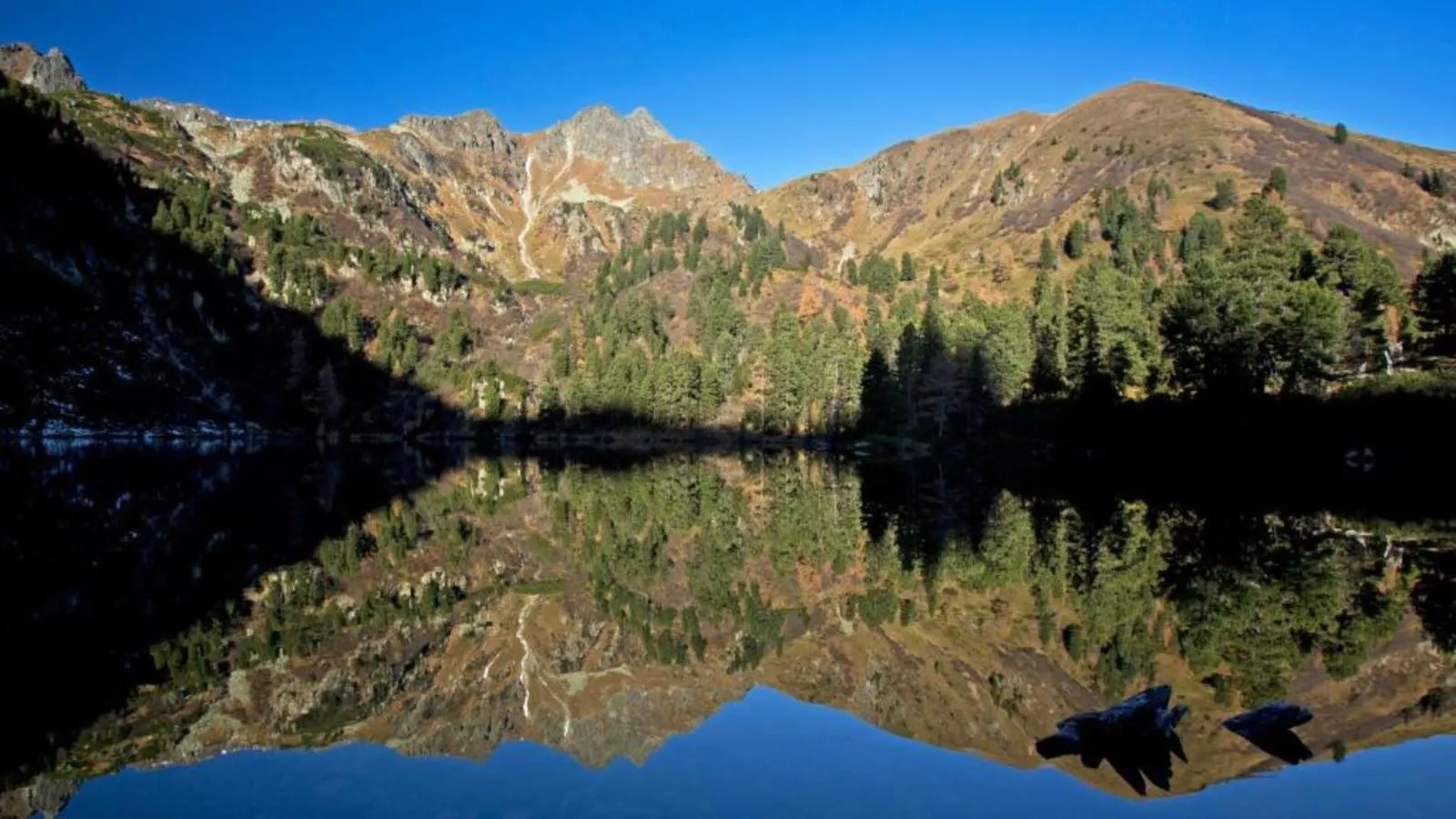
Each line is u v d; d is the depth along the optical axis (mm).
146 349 128625
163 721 16328
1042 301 141625
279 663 20781
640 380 144750
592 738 15766
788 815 11758
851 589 30219
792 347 135500
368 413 161250
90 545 35062
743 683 19797
